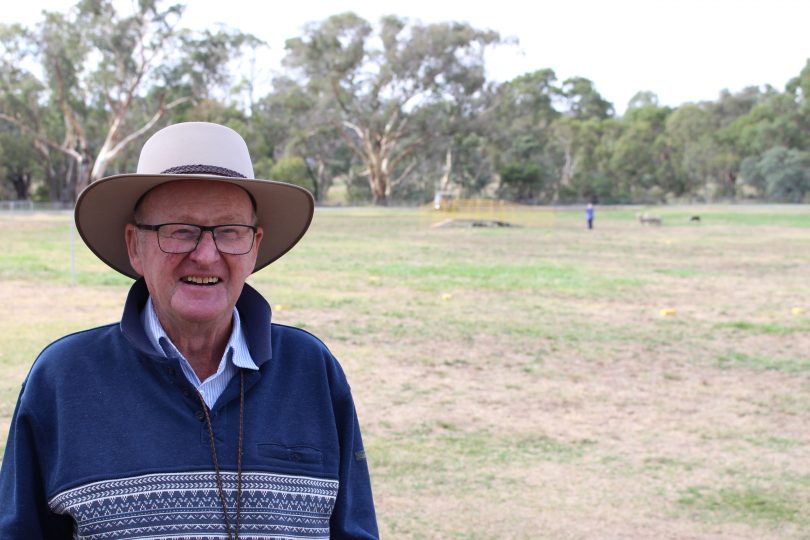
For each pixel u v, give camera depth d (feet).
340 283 67.82
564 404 32.12
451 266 83.66
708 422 30.12
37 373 7.57
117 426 7.27
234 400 7.61
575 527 20.63
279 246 8.86
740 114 443.32
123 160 269.03
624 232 152.76
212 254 7.59
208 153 7.70
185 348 7.82
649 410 31.55
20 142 248.73
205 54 233.35
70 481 7.12
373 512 8.26
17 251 93.45
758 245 119.75
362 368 37.14
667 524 20.99
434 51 263.70
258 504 7.32
